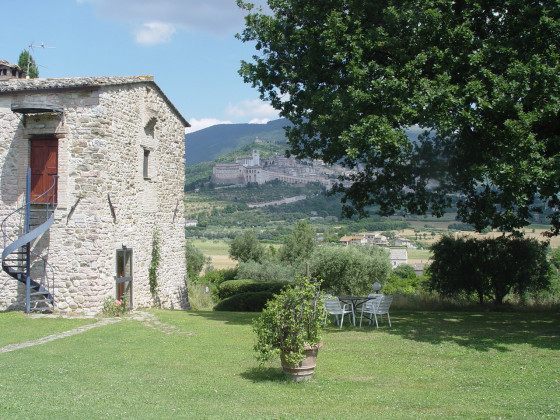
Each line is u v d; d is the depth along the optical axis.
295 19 16.20
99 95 16.30
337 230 71.75
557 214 17.55
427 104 12.74
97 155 16.19
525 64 12.86
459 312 19.41
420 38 13.75
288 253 49.88
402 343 12.18
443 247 22.72
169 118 21.77
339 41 14.46
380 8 14.63
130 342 12.21
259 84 16.67
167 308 21.19
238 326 14.80
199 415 6.64
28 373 9.02
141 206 19.12
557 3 12.80
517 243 21.75
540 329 14.16
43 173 16.53
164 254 21.11
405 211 19.06
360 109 13.73
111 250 16.92
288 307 8.74
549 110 12.29
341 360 10.40
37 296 16.38
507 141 12.55
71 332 13.46
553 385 8.41
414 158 18.39
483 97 12.78
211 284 43.44
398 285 42.12
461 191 18.61
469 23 13.51
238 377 8.97
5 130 16.83
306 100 15.07
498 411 6.85
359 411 6.89
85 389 8.03
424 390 8.14
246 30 16.73
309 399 7.55
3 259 14.96
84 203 16.09
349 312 15.82
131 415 6.58
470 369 9.66
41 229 15.34
